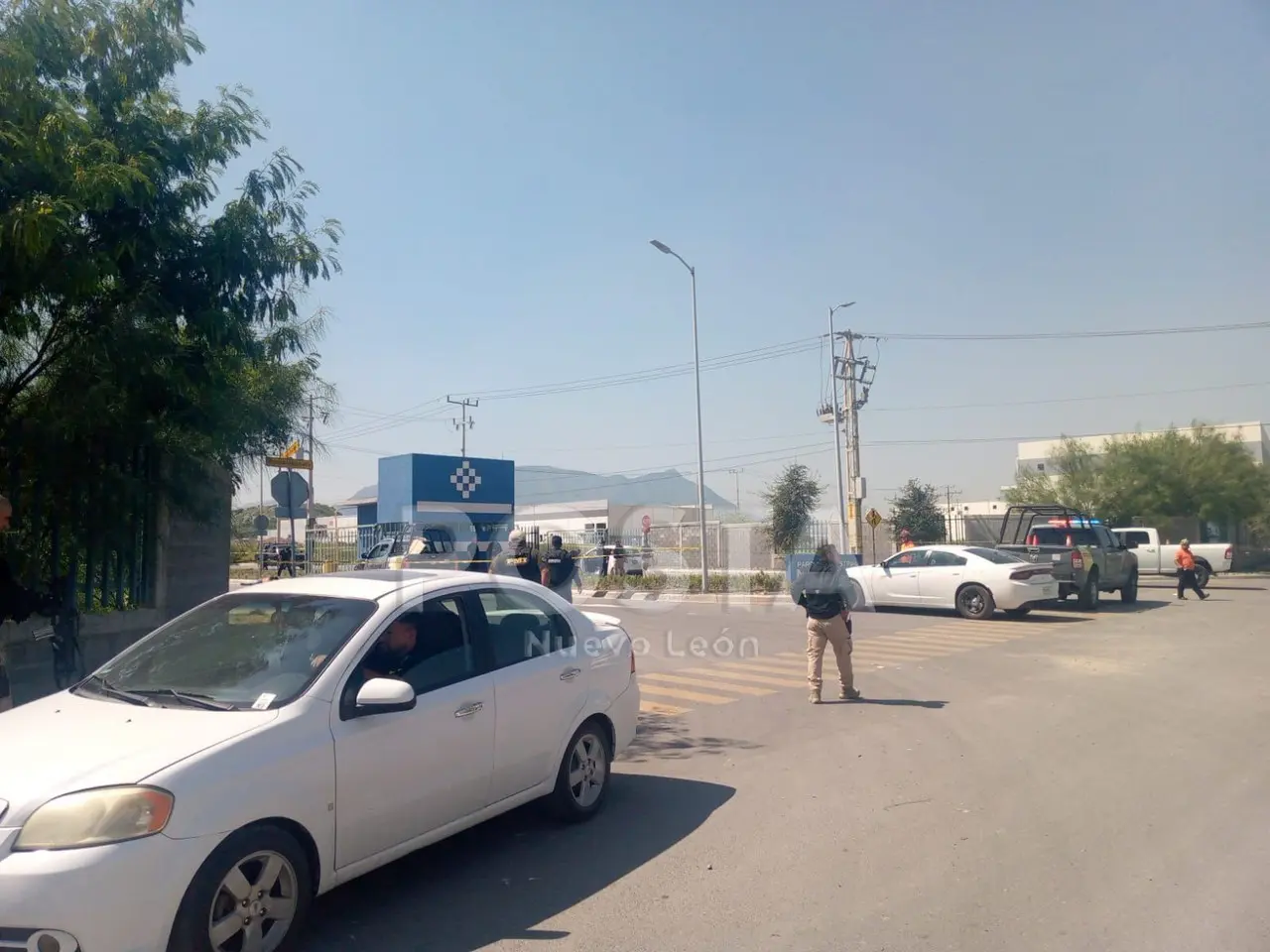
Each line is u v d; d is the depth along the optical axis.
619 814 6.68
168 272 8.29
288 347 9.75
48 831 3.69
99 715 4.57
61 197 6.85
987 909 4.92
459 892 5.26
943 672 12.82
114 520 8.69
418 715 5.03
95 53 8.00
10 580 6.84
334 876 4.55
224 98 8.61
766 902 5.07
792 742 8.88
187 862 3.85
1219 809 6.56
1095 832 6.12
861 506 32.72
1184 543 24.94
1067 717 9.73
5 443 7.98
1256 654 14.25
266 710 4.51
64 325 8.02
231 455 9.46
